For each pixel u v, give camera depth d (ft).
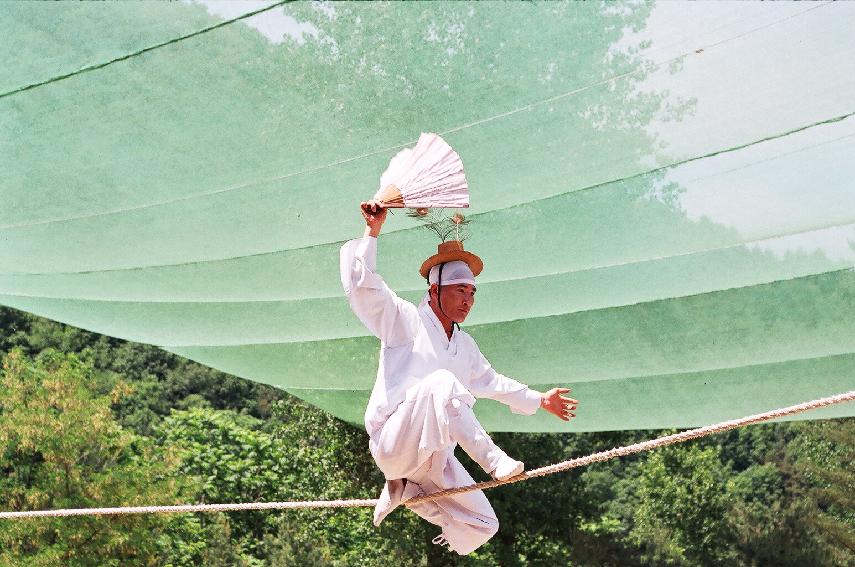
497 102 17.60
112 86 17.38
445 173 13.37
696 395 25.36
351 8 16.34
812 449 73.26
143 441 50.11
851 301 22.02
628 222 20.80
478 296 23.73
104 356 81.51
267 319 24.71
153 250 20.81
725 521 69.56
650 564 69.05
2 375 56.24
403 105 17.69
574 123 18.02
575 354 24.77
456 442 13.30
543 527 57.47
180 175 18.99
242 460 61.98
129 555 46.09
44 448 45.93
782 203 20.29
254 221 20.15
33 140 18.29
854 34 16.43
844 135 19.38
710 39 16.76
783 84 17.22
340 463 55.01
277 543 58.18
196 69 17.13
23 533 43.57
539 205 20.90
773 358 23.44
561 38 16.75
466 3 16.31
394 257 22.13
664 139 18.21
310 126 18.04
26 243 20.57
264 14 16.39
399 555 57.16
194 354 27.48
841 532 68.64
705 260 22.09
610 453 12.88
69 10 16.29
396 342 13.37
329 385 27.91
